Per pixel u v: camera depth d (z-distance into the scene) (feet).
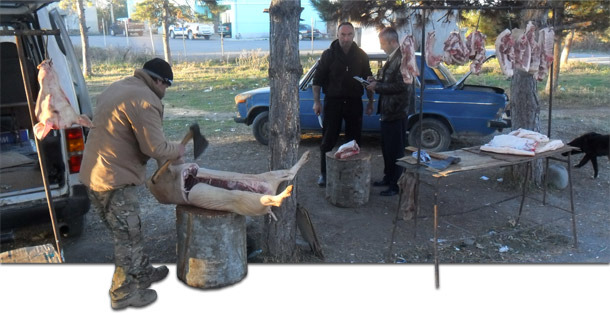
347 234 16.63
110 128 11.24
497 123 23.95
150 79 11.68
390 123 19.08
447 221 17.76
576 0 31.58
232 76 54.34
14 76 17.70
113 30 92.53
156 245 15.87
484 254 15.39
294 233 14.49
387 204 19.11
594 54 79.25
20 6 13.25
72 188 14.82
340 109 19.69
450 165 13.87
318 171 23.30
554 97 41.81
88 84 47.98
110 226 11.90
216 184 13.12
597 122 33.12
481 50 14.44
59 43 16.70
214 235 12.43
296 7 13.17
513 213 18.47
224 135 30.55
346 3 22.25
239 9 89.51
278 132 13.76
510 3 18.75
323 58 19.53
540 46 15.98
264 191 12.83
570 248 15.84
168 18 58.23
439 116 24.66
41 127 11.30
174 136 30.01
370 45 49.65
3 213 13.99
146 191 20.74
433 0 14.79
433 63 13.85
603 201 19.75
